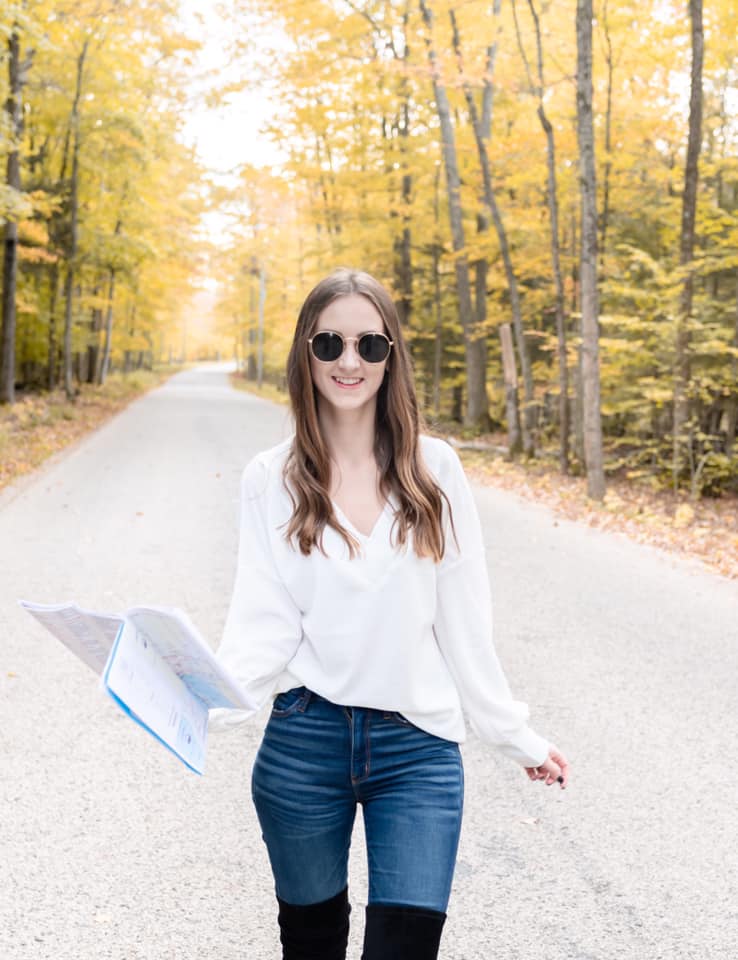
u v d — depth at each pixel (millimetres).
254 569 1836
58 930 2920
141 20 22266
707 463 16438
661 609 7137
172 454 17672
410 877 1695
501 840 3564
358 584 1768
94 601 6969
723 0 14156
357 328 1835
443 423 28391
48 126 27031
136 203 30297
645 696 5156
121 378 50375
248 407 35906
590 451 14008
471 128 23016
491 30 17422
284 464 1842
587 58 13625
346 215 26156
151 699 1577
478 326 24109
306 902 1844
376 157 24844
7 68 20922
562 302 17094
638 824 3695
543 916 3037
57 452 17359
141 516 10773
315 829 1802
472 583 1880
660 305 16250
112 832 3578
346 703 1780
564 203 19672
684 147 19391
